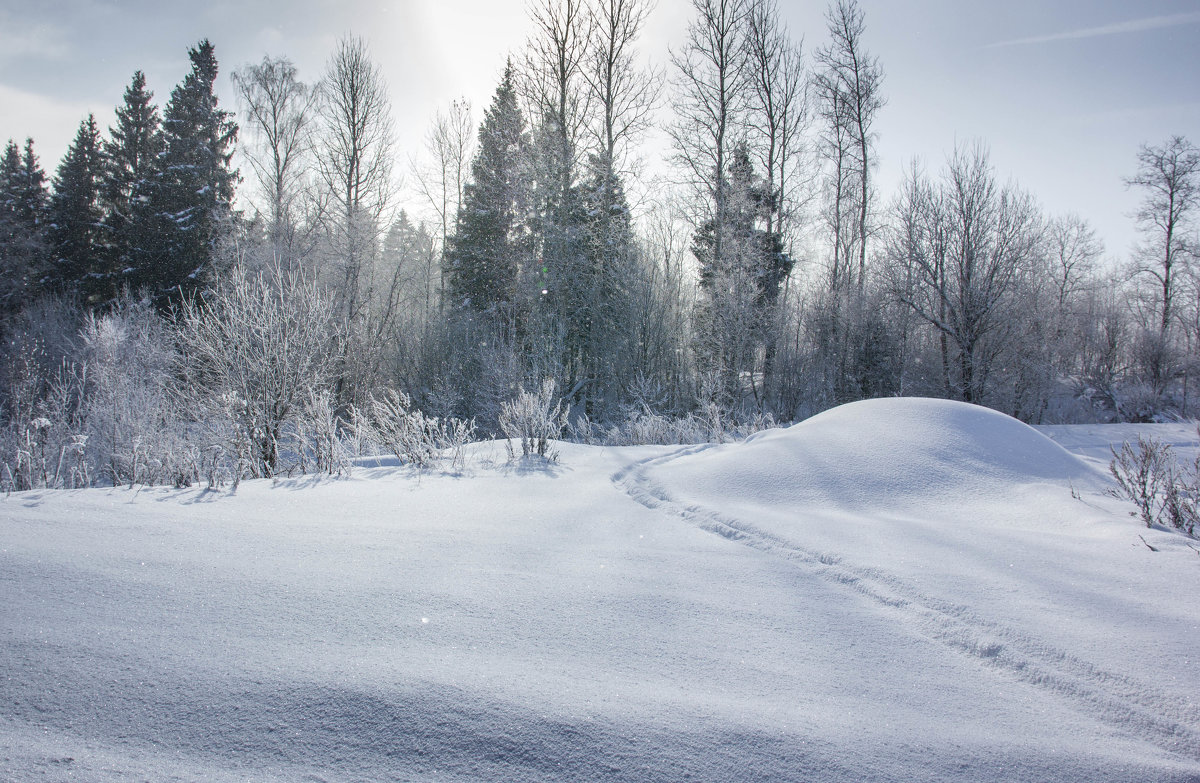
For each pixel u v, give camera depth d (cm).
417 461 733
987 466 593
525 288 2177
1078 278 3738
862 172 2659
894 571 350
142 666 212
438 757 177
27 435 690
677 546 401
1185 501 488
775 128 2469
